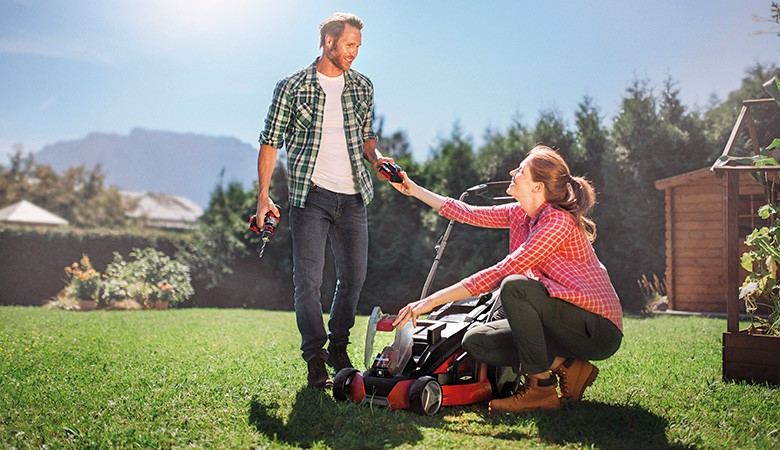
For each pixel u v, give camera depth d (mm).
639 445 2926
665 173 12656
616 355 5211
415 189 4207
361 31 4250
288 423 3248
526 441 2994
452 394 3566
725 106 13641
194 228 17266
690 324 8227
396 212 13984
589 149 13445
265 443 2977
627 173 12812
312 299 4184
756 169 4242
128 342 6273
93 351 5586
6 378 4301
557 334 3475
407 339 3602
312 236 4230
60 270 18281
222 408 3529
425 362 3576
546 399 3496
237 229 15883
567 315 3422
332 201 4301
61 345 6000
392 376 3562
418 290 13633
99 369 4688
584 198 3609
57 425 3225
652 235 12539
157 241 18750
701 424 3225
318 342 4117
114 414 3420
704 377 4289
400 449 2879
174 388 3982
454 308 4082
